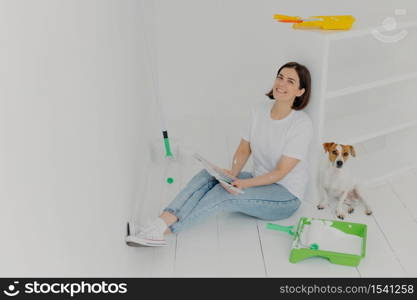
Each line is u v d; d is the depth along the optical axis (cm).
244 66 350
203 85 360
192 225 242
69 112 125
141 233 203
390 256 218
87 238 135
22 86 94
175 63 351
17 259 88
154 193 272
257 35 339
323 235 228
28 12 99
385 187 270
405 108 290
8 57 88
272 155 239
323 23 231
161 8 332
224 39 346
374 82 250
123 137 212
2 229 83
